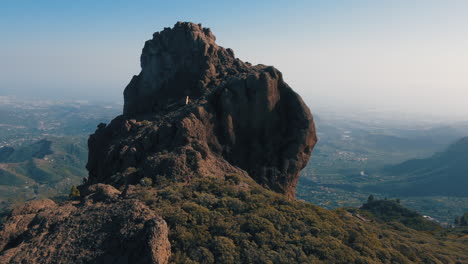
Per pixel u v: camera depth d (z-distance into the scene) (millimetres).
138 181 41875
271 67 60750
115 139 62625
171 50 78125
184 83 74812
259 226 29906
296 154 57750
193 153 45438
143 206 28719
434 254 43906
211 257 25031
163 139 51281
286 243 28938
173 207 30469
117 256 23375
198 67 75688
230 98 56469
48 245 24875
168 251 24328
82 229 26359
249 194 36344
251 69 77125
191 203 31625
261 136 58281
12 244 27531
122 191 36250
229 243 26703
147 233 23578
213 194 35812
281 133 59031
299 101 59406
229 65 78312
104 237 25031
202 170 43094
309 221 34031
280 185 57312
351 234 34812
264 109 57625
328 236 31828
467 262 44562
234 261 25297
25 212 31422
